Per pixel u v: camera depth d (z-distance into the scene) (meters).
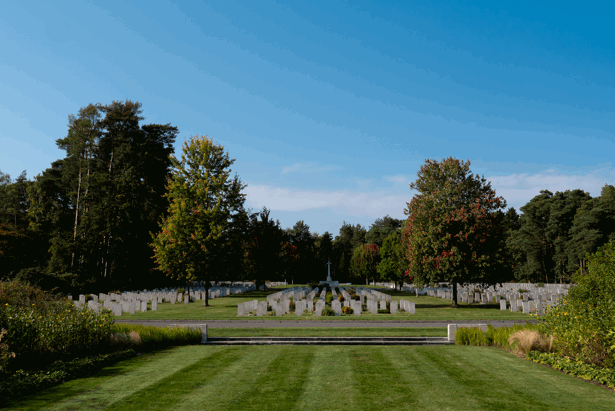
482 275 34.00
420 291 55.78
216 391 9.73
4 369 10.36
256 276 57.50
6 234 44.06
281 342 17.72
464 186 35.78
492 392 9.62
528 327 15.47
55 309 14.49
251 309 30.41
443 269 33.69
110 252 52.97
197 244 35.38
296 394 9.51
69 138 59.31
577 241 75.25
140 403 8.77
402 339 17.73
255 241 56.28
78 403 8.73
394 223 143.88
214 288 57.72
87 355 13.21
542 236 89.06
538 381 10.62
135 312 30.97
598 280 12.08
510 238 93.31
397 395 9.42
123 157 56.41
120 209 51.16
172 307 35.41
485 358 13.67
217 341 17.88
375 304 30.06
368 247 86.88
